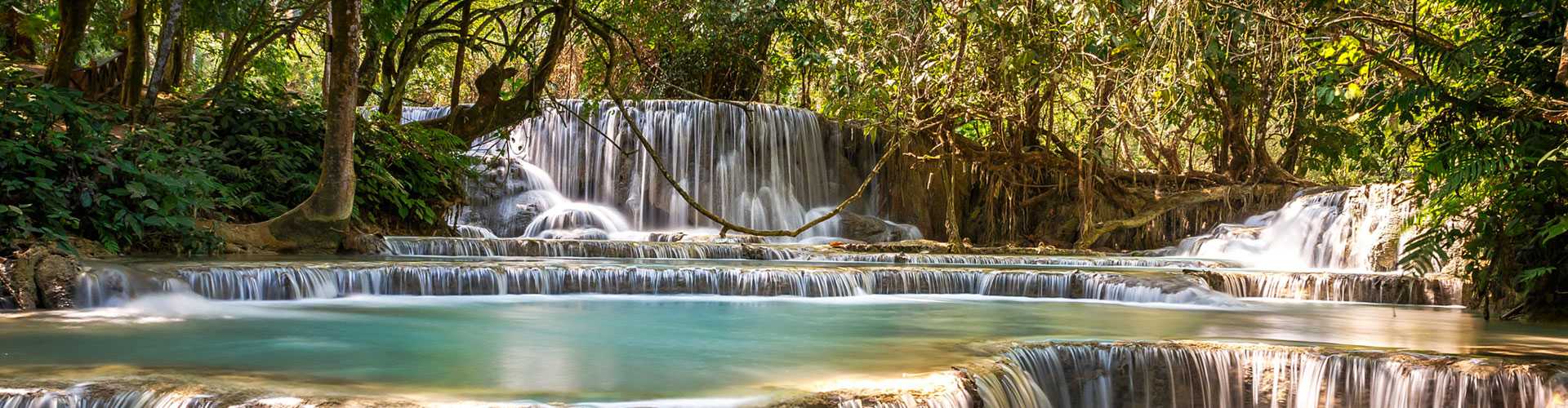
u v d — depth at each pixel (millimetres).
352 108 13000
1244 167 23547
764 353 7113
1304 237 19391
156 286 9281
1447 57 10102
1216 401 7230
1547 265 10094
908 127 18062
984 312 10461
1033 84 17422
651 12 19797
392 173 16062
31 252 8977
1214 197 22625
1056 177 23500
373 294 10727
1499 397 6414
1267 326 9305
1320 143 24750
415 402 4824
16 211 10000
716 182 22844
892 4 17453
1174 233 22938
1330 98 12766
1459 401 6500
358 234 13406
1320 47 15070
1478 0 10430
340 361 6441
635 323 8930
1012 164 22578
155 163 11688
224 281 9766
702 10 21922
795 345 7543
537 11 17656
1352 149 24609
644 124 22641
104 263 9523
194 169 12195
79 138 11469
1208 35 13172
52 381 5223
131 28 14945
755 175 23234
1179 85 14070
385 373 5980
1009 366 6633
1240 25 13672
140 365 6012
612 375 6102
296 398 4840
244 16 18047
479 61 30703
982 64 16422
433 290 10945
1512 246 10305
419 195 16531
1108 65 14797
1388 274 13047
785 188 23516
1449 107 9875
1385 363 6781
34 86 11570
